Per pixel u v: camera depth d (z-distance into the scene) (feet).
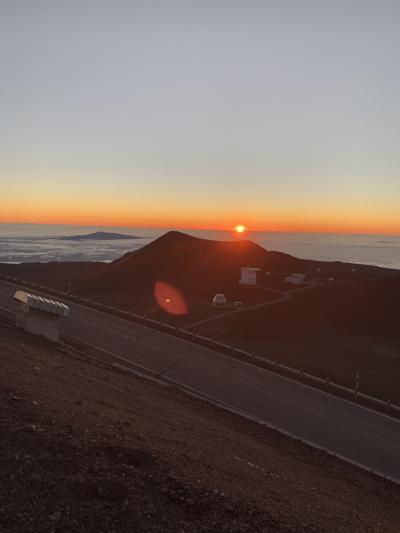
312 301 175.52
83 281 219.41
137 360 104.27
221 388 91.09
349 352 126.52
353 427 77.41
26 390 40.65
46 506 24.52
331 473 54.70
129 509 25.12
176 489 27.45
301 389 93.35
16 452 28.53
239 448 49.62
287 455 57.36
